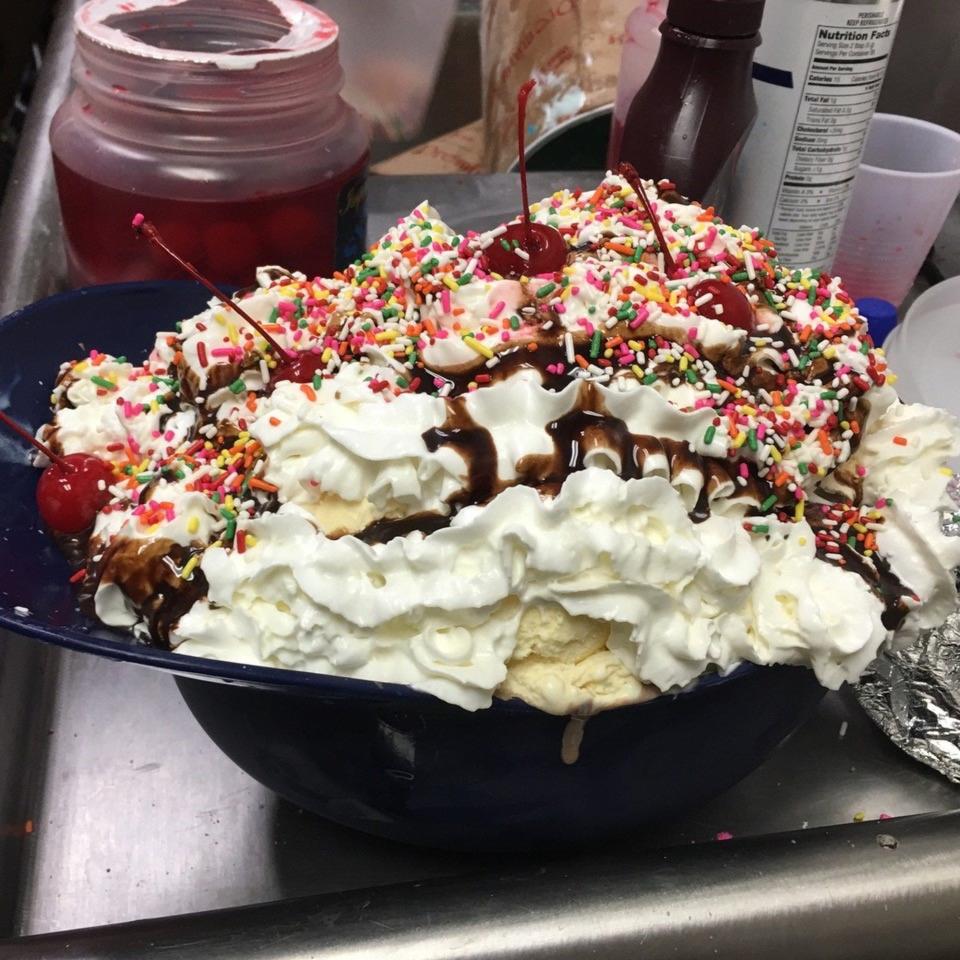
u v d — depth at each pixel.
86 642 0.50
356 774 0.59
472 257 0.68
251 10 1.05
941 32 1.36
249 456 0.61
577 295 0.63
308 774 0.61
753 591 0.58
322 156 1.01
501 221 1.36
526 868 0.64
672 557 0.55
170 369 0.70
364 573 0.55
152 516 0.59
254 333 0.66
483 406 0.59
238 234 0.98
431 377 0.62
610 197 0.75
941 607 0.63
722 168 1.03
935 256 1.37
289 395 0.61
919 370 1.06
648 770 0.60
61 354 0.76
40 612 0.59
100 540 0.62
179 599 0.57
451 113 1.95
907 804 0.74
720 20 0.95
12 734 0.75
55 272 1.15
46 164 1.29
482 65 1.81
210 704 0.60
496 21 1.71
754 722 0.60
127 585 0.58
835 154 1.06
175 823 0.71
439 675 0.53
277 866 0.69
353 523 0.59
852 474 0.66
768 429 0.60
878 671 0.78
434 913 0.57
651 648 0.55
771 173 1.07
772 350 0.64
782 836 0.62
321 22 1.04
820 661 0.57
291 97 0.97
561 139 1.57
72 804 0.72
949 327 1.14
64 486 0.64
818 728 0.79
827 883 0.58
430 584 0.54
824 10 0.97
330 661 0.55
